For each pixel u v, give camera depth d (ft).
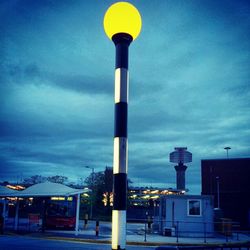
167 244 66.90
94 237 73.67
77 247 58.39
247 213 147.74
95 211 164.35
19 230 90.38
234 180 153.17
